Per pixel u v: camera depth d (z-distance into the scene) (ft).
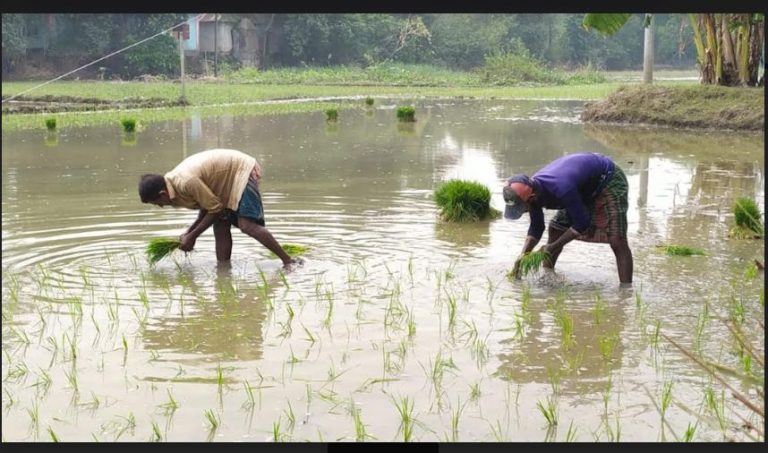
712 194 39.63
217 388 16.93
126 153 56.70
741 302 22.43
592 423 15.35
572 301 22.75
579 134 70.44
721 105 76.02
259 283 24.52
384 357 18.58
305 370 17.85
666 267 26.21
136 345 19.47
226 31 184.03
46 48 170.71
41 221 33.17
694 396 16.55
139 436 14.87
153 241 26.37
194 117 87.92
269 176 45.78
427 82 170.50
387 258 27.30
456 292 23.54
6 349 19.27
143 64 172.24
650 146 61.00
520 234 30.91
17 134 69.97
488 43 208.85
